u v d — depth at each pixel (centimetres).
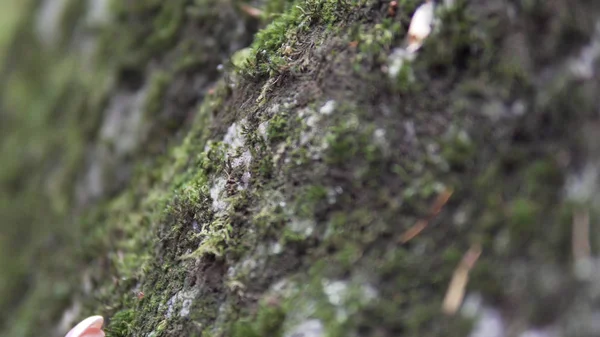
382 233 27
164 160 37
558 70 26
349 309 27
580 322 25
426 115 28
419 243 27
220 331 29
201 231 31
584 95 26
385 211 27
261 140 30
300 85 30
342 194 28
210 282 30
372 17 29
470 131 27
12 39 67
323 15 31
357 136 28
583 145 26
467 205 27
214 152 32
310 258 28
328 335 27
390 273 27
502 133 27
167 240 32
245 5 36
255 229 29
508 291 26
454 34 28
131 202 37
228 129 32
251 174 30
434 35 28
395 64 28
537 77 27
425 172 27
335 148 28
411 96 28
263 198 30
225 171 31
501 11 27
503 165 27
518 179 26
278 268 29
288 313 28
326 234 28
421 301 26
